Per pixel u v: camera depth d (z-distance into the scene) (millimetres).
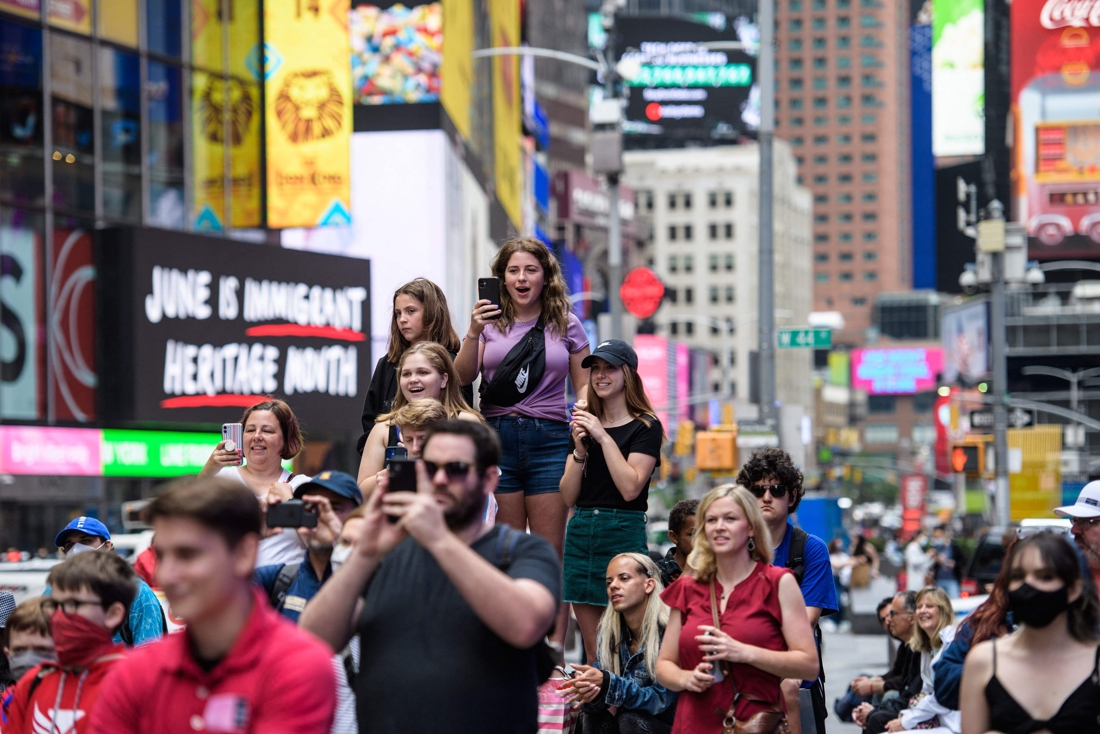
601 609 17422
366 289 78250
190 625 8266
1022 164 189000
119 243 65188
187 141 72500
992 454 74250
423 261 82750
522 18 178500
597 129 53375
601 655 17016
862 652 55000
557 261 17703
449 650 10047
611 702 16266
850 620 67438
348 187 76500
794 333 50625
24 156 62125
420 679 9969
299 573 11586
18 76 62062
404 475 9836
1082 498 17562
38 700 11852
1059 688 11289
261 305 71688
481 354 17562
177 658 8320
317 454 77688
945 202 194875
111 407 64938
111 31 67875
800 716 16344
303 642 8281
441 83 83188
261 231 79938
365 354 78000
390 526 9789
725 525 13859
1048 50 188250
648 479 17203
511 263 17438
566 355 17734
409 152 82938
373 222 83125
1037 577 11148
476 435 10148
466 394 17344
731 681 13719
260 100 77000
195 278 68312
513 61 143625
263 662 8141
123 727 8375
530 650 10375
